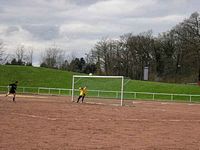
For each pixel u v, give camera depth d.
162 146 14.76
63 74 83.88
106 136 16.98
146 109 38.06
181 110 38.50
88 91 60.31
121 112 32.16
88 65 121.69
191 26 90.75
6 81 75.88
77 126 20.52
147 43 112.38
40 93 66.00
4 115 25.39
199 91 71.00
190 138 17.36
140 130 19.78
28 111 29.19
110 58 116.25
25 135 16.39
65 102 44.66
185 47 94.06
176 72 107.06
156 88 71.44
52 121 22.62
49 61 123.38
